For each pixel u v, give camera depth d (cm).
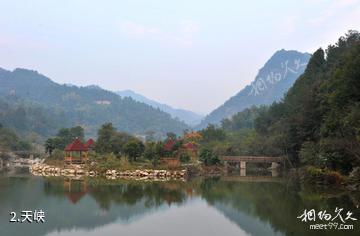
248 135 15300
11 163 15962
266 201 5066
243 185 7119
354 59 7088
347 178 5866
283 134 10231
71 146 10519
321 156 6506
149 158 10044
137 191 6131
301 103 9481
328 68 11206
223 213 4319
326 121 7156
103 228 3600
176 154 10125
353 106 6388
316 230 3356
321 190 5750
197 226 3688
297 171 7950
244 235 3344
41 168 10631
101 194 5703
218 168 11100
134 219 3997
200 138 15812
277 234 3344
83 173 9600
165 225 3731
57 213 4238
